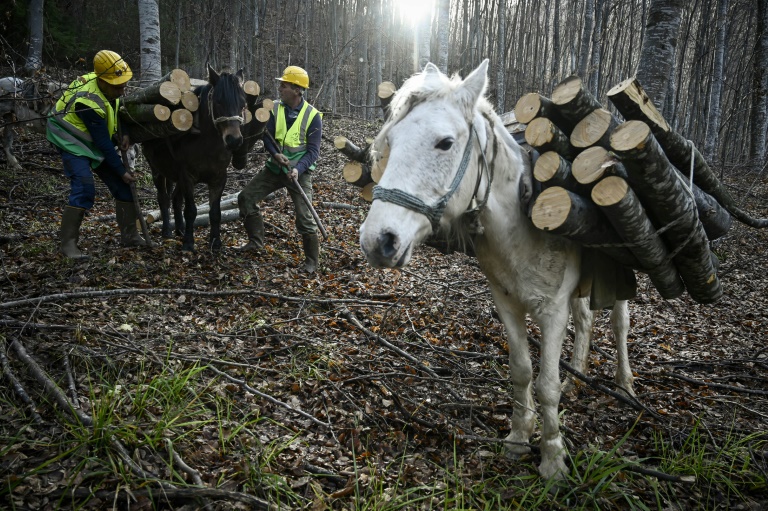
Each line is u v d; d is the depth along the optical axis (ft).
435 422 10.62
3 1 31.91
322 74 88.17
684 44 66.74
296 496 7.98
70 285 14.48
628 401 11.76
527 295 8.80
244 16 82.38
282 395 10.85
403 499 8.29
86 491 7.43
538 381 9.04
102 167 18.02
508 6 110.63
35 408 9.01
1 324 11.23
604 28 73.97
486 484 8.96
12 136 27.73
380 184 7.13
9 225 19.90
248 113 18.17
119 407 9.17
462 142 7.34
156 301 14.38
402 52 110.01
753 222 11.82
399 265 6.89
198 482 7.80
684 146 9.30
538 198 7.89
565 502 8.77
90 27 51.39
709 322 19.29
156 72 35.45
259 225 19.97
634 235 7.93
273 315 14.71
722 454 10.24
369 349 13.35
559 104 8.02
